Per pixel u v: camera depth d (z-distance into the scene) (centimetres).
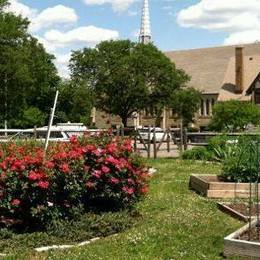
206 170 2030
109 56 6944
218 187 1375
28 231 949
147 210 1171
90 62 6931
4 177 920
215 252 845
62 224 958
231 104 5494
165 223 1042
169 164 2308
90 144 1073
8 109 5669
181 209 1182
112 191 1074
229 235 859
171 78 6938
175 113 7394
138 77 6706
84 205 1061
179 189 1524
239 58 8131
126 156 1102
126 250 866
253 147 1252
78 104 7106
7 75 5328
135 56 6700
